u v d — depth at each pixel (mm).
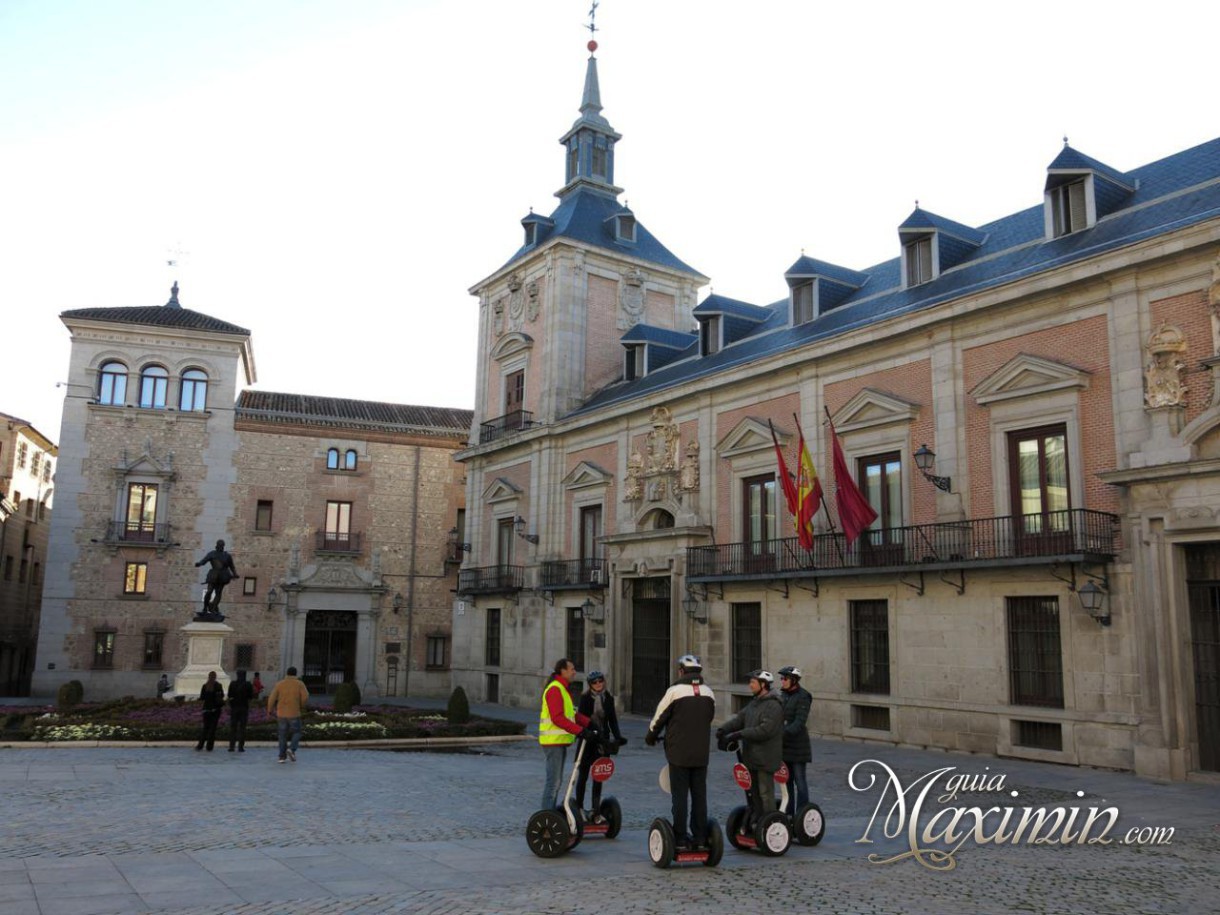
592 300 38312
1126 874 9391
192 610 42500
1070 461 19500
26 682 51906
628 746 22422
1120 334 18844
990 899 8289
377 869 8961
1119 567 18312
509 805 13258
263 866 8992
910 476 22906
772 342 29438
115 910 7371
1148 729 17328
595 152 42781
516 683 36531
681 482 29812
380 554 45188
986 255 24250
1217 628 17141
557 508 35812
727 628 27500
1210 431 17281
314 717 25047
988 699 20328
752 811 10117
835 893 8352
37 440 52125
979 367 21594
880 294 26797
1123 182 22047
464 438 47406
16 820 11219
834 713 23953
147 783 14531
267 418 44531
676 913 7566
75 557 41469
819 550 24672
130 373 43375
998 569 20281
